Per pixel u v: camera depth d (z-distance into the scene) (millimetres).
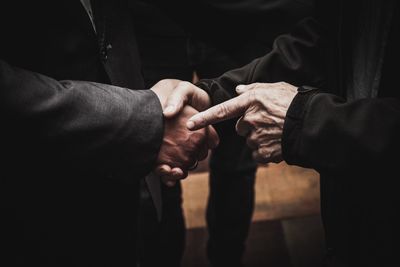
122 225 783
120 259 793
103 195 753
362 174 651
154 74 1088
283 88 800
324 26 798
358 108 652
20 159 658
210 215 1350
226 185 1282
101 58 721
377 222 681
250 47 1040
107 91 693
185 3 999
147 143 703
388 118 635
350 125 648
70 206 727
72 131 657
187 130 803
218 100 875
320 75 838
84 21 689
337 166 662
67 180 715
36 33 670
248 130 816
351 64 702
